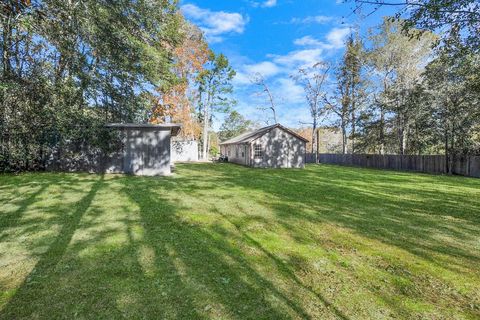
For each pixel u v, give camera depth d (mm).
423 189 10398
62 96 11328
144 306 2555
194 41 27734
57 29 9891
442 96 17297
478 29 6457
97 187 8914
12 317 2350
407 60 22531
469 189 10469
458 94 16500
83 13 10344
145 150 13281
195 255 3748
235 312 2500
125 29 12359
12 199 6805
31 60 10312
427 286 3098
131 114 15336
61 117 11078
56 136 12055
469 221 5867
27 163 11961
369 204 7461
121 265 3371
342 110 28453
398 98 22500
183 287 2908
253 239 4477
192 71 28141
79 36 11141
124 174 12852
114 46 12562
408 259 3852
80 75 11891
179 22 20094
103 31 11672
